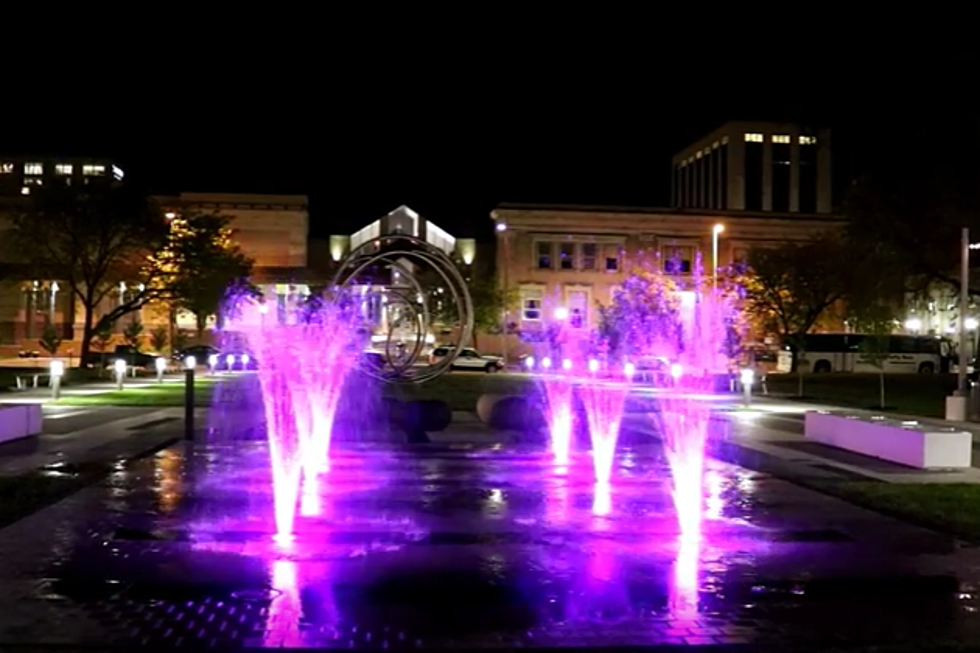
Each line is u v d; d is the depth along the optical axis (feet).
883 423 63.31
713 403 118.83
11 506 40.01
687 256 291.17
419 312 112.16
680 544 35.01
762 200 359.25
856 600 28.04
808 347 213.05
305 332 194.70
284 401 94.73
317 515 39.42
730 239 290.35
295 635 24.20
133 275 187.83
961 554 33.86
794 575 30.78
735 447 67.92
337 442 65.36
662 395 132.36
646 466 55.83
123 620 25.22
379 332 171.63
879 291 161.17
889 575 30.89
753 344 216.13
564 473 52.39
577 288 290.15
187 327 257.75
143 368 183.32
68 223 179.32
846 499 45.11
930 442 56.49
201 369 195.93
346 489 46.24
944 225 138.00
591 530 37.24
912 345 212.43
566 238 290.76
